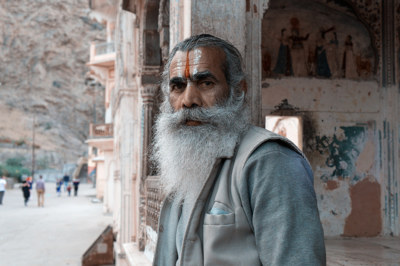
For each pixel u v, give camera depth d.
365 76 6.26
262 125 2.84
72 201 28.00
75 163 62.88
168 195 1.58
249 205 1.21
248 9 2.90
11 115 64.88
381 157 6.20
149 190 4.81
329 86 6.18
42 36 67.19
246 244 1.21
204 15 2.68
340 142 6.16
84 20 68.44
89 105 69.25
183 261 1.29
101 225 15.69
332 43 6.21
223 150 1.33
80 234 13.52
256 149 1.25
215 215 1.25
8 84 66.62
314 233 1.09
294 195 1.13
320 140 6.13
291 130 6.36
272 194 1.14
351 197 6.12
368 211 6.12
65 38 67.88
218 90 1.42
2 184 25.20
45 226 15.38
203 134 1.37
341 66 6.22
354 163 6.17
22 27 66.69
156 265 1.55
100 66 21.12
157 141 1.65
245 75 1.55
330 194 6.10
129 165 8.41
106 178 19.73
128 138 8.48
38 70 67.19
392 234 6.11
